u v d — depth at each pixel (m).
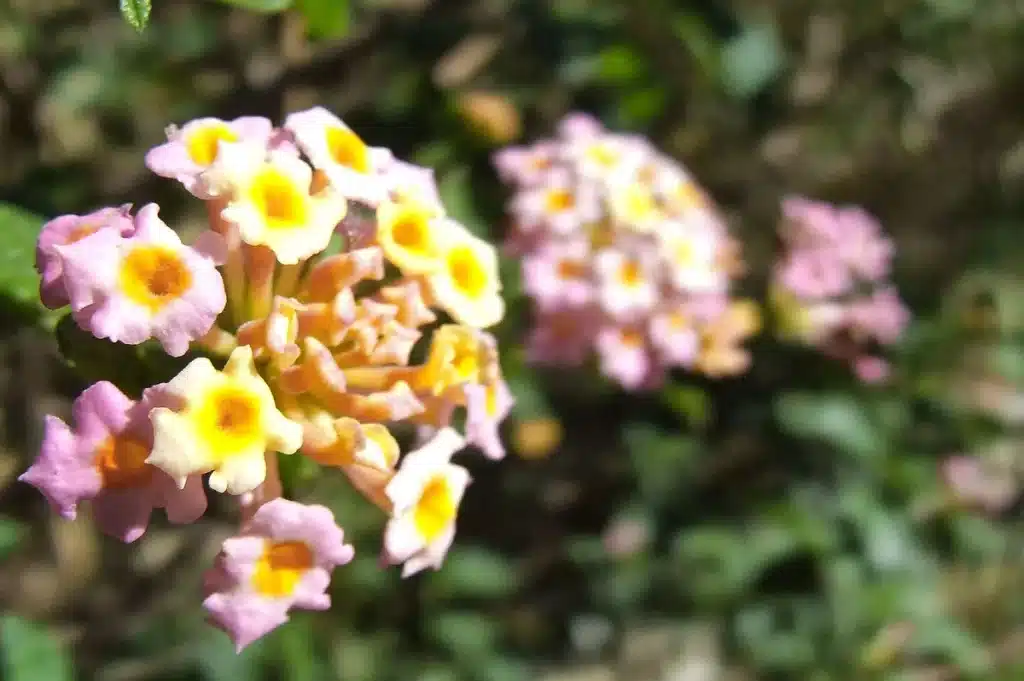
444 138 0.25
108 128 0.27
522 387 0.28
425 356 0.16
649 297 0.23
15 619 0.19
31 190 0.25
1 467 0.24
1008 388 0.33
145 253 0.14
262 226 0.14
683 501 0.31
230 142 0.15
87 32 0.28
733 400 0.31
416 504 0.15
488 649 0.31
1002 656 0.36
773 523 0.31
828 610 0.31
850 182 0.38
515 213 0.24
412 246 0.15
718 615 0.32
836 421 0.30
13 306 0.16
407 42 0.27
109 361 0.15
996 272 0.38
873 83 0.35
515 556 0.32
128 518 0.14
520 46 0.28
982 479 0.33
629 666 0.32
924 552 0.33
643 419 0.31
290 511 0.14
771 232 0.35
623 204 0.23
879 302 0.30
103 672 0.25
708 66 0.27
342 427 0.14
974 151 0.39
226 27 0.27
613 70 0.28
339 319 0.15
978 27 0.35
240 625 0.14
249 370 0.14
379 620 0.30
